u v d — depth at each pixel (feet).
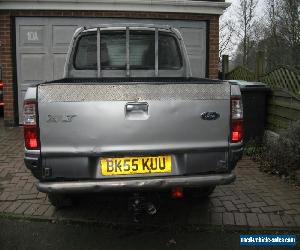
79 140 10.57
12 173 18.49
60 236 12.16
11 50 29.94
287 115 20.88
